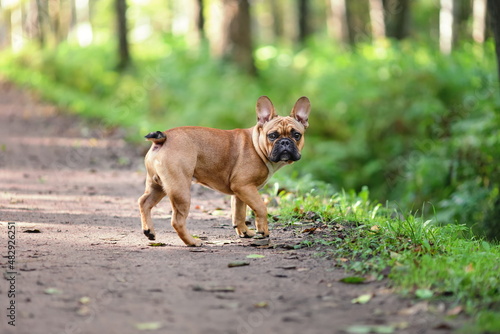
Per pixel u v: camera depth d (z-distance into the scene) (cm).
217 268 617
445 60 2291
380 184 1914
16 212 898
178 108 2477
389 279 569
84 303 507
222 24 2691
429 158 1566
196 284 561
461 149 1434
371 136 2042
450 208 1323
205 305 506
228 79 2509
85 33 5441
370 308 502
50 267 607
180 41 3381
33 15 4103
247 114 2262
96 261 636
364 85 2203
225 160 720
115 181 1264
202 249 703
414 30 4009
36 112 2508
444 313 487
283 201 978
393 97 2111
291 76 2650
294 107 764
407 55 2348
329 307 504
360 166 2006
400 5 3130
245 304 510
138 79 2894
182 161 690
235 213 761
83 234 773
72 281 564
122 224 852
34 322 464
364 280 567
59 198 1045
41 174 1305
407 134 2016
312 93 2312
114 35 3978
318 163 1919
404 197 1568
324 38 3516
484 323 456
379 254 661
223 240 756
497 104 1512
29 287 544
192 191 1155
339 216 851
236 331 452
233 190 728
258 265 630
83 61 3288
